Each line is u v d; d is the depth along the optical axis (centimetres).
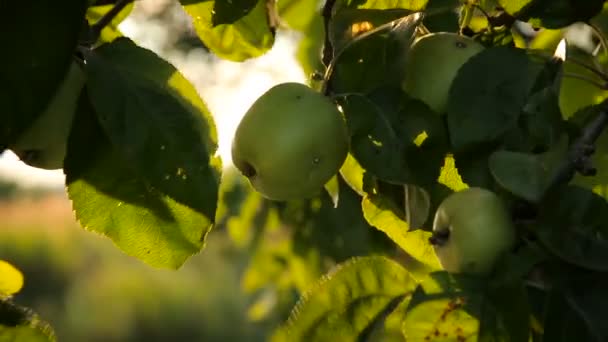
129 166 112
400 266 121
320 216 193
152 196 113
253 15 131
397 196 121
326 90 117
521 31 146
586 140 113
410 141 115
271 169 113
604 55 135
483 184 114
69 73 112
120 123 110
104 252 770
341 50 117
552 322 109
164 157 110
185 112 111
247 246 220
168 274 729
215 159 115
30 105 107
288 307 224
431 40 120
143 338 707
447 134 118
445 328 110
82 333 715
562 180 111
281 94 114
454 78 115
